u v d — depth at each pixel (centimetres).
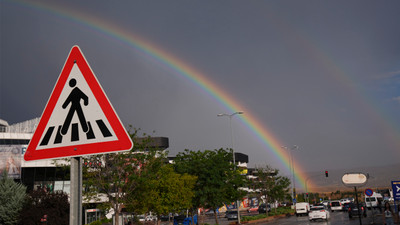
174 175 3419
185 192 3416
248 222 4669
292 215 6638
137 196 2958
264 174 6106
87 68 348
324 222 4084
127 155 2873
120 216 2280
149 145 3106
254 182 6100
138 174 2941
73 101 344
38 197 3747
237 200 4244
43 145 340
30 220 3591
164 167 3391
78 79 348
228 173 3862
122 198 2923
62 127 341
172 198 3288
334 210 7206
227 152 3988
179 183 3341
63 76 350
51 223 3556
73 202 322
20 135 7162
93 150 335
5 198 4012
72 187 326
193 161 3759
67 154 336
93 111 341
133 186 2970
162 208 3275
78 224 316
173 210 3475
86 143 336
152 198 3158
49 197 3741
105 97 341
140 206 3078
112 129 336
